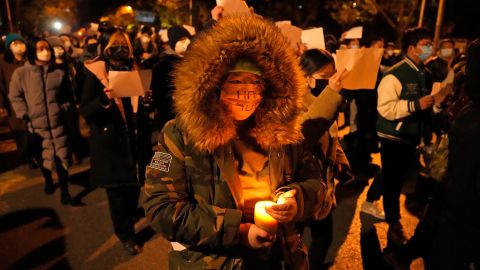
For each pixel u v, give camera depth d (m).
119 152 2.97
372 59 1.83
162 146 1.38
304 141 1.54
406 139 3.31
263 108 1.35
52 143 4.14
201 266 1.38
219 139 1.27
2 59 4.97
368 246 3.35
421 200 4.26
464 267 1.64
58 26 19.52
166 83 3.36
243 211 1.37
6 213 3.97
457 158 1.63
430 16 16.06
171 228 1.28
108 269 3.04
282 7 20.80
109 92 2.69
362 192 4.54
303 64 2.18
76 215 3.93
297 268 1.50
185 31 4.23
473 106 1.64
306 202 1.42
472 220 1.60
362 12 14.14
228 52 1.22
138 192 3.29
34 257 3.18
